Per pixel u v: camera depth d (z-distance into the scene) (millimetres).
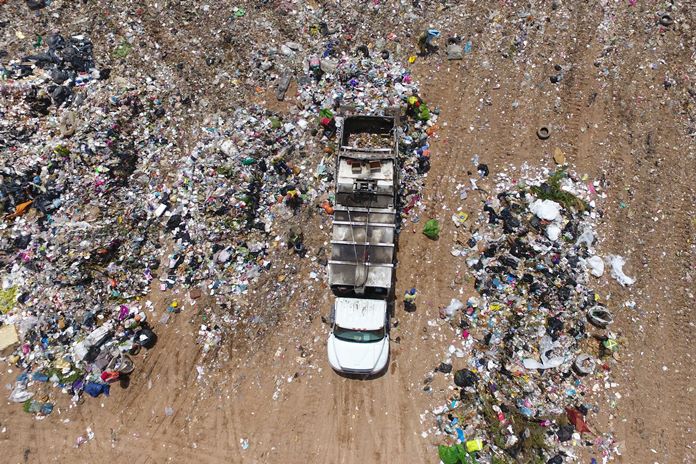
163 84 13914
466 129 13891
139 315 11875
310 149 13539
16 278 11836
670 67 14219
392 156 11688
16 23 13914
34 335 11547
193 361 11805
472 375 11406
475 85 14336
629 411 11164
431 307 12188
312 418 11336
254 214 12727
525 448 10758
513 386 11273
